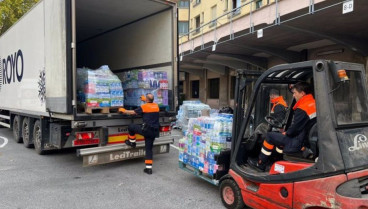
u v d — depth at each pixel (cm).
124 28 826
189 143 513
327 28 1045
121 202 446
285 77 429
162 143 663
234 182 414
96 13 736
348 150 304
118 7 685
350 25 1003
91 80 545
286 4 1013
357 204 278
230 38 1328
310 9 885
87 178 562
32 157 717
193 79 2800
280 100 463
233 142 425
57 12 548
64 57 526
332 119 306
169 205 436
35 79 671
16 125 891
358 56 1180
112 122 586
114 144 598
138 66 773
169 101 671
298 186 325
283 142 362
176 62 662
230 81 2169
